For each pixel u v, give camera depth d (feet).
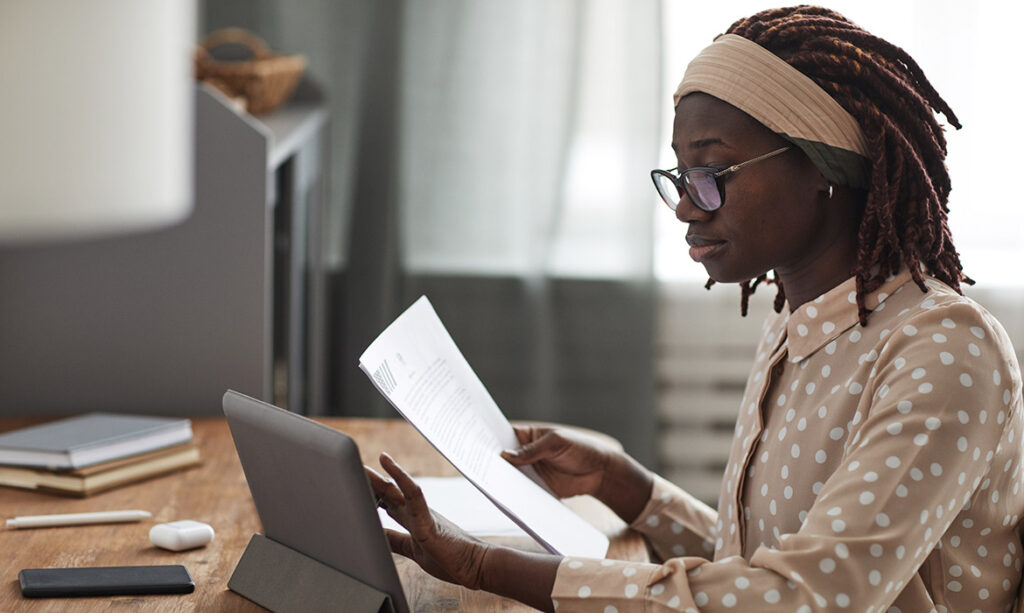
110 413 5.74
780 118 3.17
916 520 2.70
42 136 1.62
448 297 9.48
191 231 5.71
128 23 1.79
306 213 7.94
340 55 9.24
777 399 3.46
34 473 4.38
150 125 1.87
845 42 3.27
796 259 3.36
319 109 9.02
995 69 9.04
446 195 9.37
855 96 3.20
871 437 2.83
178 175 2.03
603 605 2.88
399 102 9.27
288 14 9.19
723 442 9.71
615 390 9.54
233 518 4.10
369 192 9.36
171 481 4.58
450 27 9.20
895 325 3.12
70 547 3.74
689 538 4.15
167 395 5.77
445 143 9.32
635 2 9.12
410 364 3.71
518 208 9.37
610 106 9.23
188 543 3.72
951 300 3.02
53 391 5.71
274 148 6.16
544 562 3.05
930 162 3.36
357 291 9.45
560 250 9.41
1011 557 3.19
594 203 9.34
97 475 4.39
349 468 2.74
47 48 1.62
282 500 3.15
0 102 1.56
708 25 9.19
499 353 9.54
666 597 2.78
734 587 2.76
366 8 9.19
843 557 2.66
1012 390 2.94
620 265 9.39
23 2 1.59
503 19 9.18
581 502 4.49
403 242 9.41
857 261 3.26
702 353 9.60
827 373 3.27
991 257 9.24
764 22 3.39
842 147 3.18
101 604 3.22
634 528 4.17
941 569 3.06
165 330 5.74
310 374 8.40
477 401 4.03
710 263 3.36
